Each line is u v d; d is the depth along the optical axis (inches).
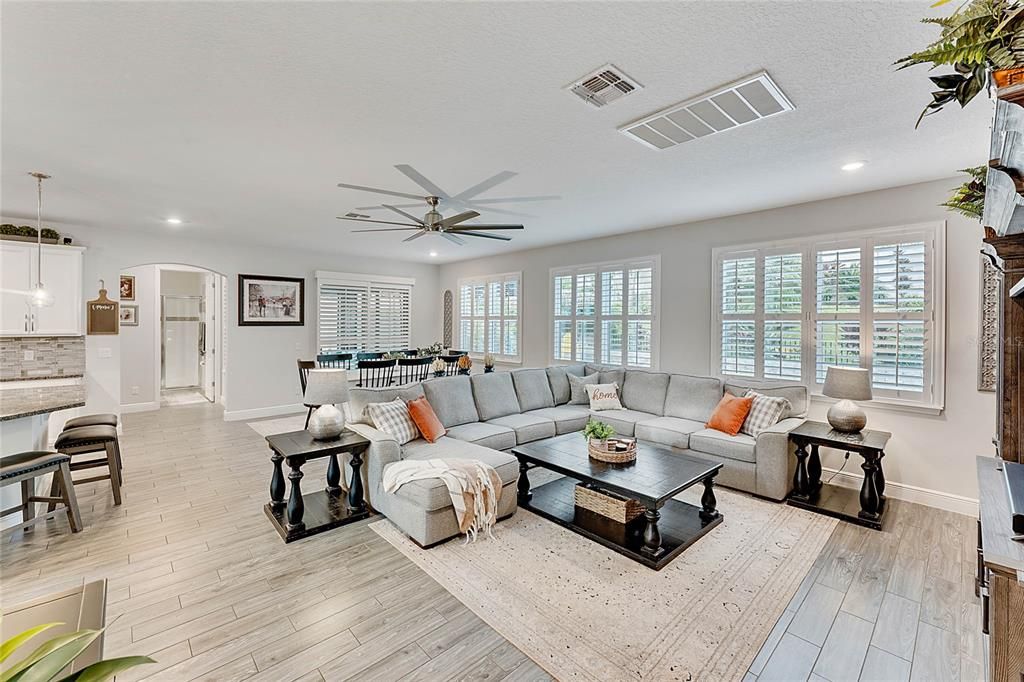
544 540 117.4
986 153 116.0
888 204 145.9
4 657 27.2
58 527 122.4
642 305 215.8
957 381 134.9
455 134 105.3
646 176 135.1
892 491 146.2
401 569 103.3
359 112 94.4
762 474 144.0
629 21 65.7
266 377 270.2
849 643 80.1
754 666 74.9
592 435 133.6
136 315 281.7
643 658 76.5
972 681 71.6
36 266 188.4
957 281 134.4
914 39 69.6
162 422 251.0
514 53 73.8
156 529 122.0
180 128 102.0
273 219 193.6
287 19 65.1
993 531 55.0
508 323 289.7
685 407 182.7
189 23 65.9
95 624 40.7
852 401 146.5
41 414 137.5
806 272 163.6
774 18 65.0
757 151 115.5
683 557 108.9
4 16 63.4
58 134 105.1
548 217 189.6
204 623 84.7
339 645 79.4
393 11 63.3
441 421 165.9
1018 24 31.2
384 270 322.0
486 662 75.7
